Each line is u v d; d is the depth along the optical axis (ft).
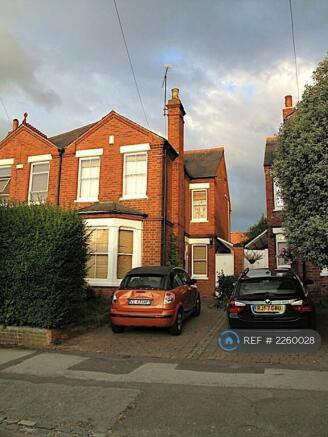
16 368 24.21
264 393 18.92
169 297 32.45
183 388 19.97
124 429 15.56
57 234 31.27
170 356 26.91
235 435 14.76
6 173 61.72
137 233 51.29
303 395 18.51
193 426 15.61
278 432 14.87
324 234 25.99
